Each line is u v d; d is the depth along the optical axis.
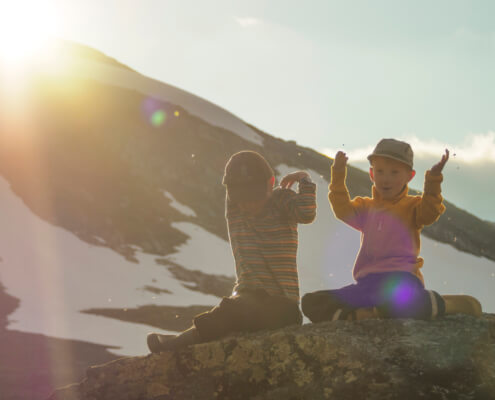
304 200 4.55
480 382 3.79
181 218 60.69
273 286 4.55
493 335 4.05
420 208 4.45
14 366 23.75
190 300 42.25
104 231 52.16
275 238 4.64
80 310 36.50
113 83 85.12
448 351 3.94
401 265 4.46
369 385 3.83
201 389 4.11
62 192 55.62
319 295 4.53
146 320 35.91
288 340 4.05
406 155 4.55
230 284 48.16
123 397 4.19
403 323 4.15
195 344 4.34
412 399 3.74
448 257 74.06
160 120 78.38
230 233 4.79
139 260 49.06
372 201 4.77
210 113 88.81
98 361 26.22
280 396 3.95
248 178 4.59
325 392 3.88
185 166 71.19
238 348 4.13
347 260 62.34
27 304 36.03
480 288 66.00
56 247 46.50
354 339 4.04
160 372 4.21
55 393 4.28
